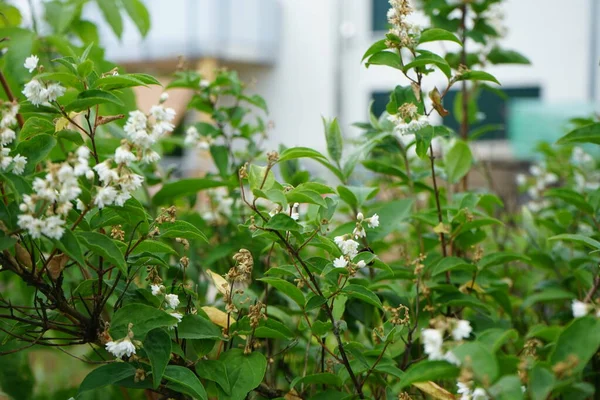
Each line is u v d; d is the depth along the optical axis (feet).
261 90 22.29
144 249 4.14
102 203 3.82
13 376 4.94
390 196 6.20
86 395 5.08
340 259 4.07
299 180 5.11
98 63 5.39
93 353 5.28
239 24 21.08
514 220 6.57
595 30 18.58
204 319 4.18
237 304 4.35
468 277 4.72
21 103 4.02
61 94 4.00
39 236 3.76
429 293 4.60
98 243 3.90
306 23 21.83
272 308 4.65
